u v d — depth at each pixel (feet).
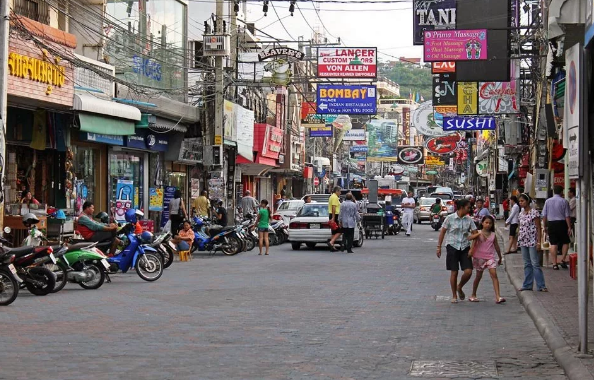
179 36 109.70
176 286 58.90
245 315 44.70
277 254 91.61
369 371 30.35
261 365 31.30
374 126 298.15
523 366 31.35
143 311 46.06
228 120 123.75
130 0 94.99
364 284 60.54
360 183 209.05
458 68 83.25
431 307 48.60
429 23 100.42
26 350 34.19
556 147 80.07
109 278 61.57
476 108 110.11
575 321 39.68
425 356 33.37
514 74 108.68
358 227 104.06
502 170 173.68
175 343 35.99
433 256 88.69
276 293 54.85
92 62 82.02
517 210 86.12
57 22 83.41
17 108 75.15
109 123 83.35
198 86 117.39
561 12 34.94
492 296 54.49
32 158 80.38
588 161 30.63
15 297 48.14
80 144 89.81
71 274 55.93
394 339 37.40
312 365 31.37
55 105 73.36
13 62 64.80
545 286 52.85
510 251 87.25
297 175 221.66
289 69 123.54
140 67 96.02
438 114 167.73
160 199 107.24
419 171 388.37
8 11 60.18
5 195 72.64
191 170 125.18
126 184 98.89
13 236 70.23
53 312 45.44
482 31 79.25
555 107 71.36
